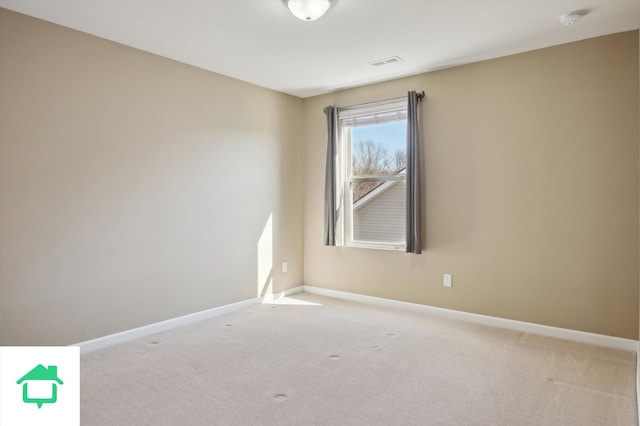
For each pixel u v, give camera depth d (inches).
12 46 110.7
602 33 126.2
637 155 123.0
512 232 145.3
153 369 112.4
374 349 126.7
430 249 164.2
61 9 109.7
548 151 137.9
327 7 102.8
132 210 136.9
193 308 155.9
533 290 141.6
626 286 125.3
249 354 123.1
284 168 193.9
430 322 153.8
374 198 182.2
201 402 94.3
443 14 112.7
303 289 205.5
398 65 154.6
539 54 138.9
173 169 148.6
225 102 166.6
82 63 124.2
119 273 134.0
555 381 104.8
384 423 85.9
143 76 139.3
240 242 173.8
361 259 184.7
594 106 129.6
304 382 104.3
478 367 113.3
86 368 112.9
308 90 189.2
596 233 129.9
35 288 115.7
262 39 129.6
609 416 88.4
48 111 117.5
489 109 149.2
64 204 121.1
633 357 119.8
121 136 133.7
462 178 155.7
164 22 117.3
